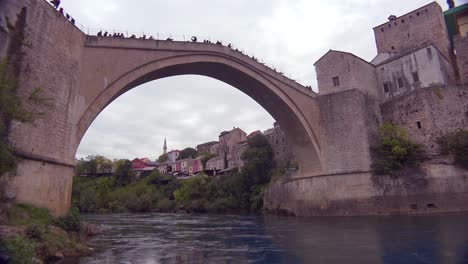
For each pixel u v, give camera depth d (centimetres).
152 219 4575
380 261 1295
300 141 3731
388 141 3278
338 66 3609
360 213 3158
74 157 1916
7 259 927
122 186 8912
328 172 3438
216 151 11100
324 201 3388
